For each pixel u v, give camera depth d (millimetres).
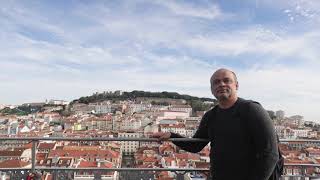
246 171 3492
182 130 86875
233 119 3570
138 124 106562
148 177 5117
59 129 97750
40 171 4977
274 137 3414
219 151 3605
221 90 3660
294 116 140125
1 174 4910
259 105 3541
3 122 104062
